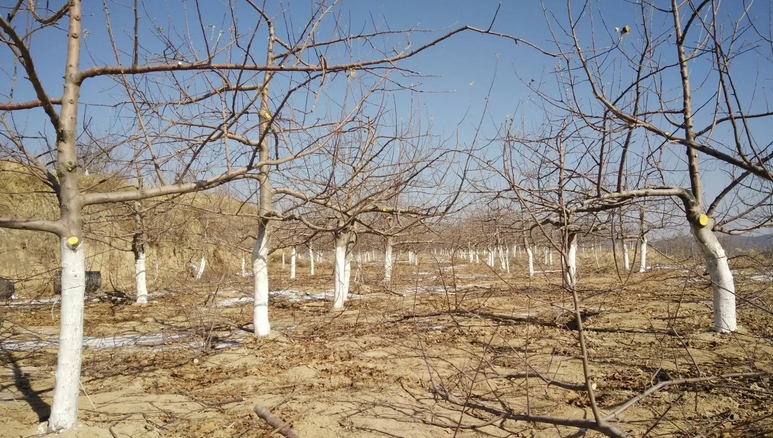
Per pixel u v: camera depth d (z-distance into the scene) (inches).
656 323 380.8
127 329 425.7
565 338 328.2
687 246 345.7
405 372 267.6
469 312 268.2
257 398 232.1
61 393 181.5
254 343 346.3
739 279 340.5
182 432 193.2
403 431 189.5
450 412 206.7
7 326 413.7
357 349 322.0
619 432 120.0
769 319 327.9
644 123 225.1
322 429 193.5
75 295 183.2
